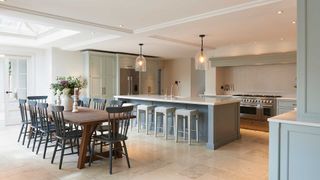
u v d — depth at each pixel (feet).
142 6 11.66
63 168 11.64
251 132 20.03
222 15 12.34
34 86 24.06
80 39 20.47
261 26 15.24
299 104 8.51
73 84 15.34
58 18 13.30
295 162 8.26
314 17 8.21
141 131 19.92
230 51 23.52
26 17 12.99
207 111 16.46
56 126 12.32
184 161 12.63
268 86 22.56
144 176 10.68
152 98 18.89
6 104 22.39
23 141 15.93
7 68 22.45
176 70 32.68
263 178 10.43
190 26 14.83
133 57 28.76
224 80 25.53
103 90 26.12
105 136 12.06
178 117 17.63
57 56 24.20
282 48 20.35
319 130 7.75
